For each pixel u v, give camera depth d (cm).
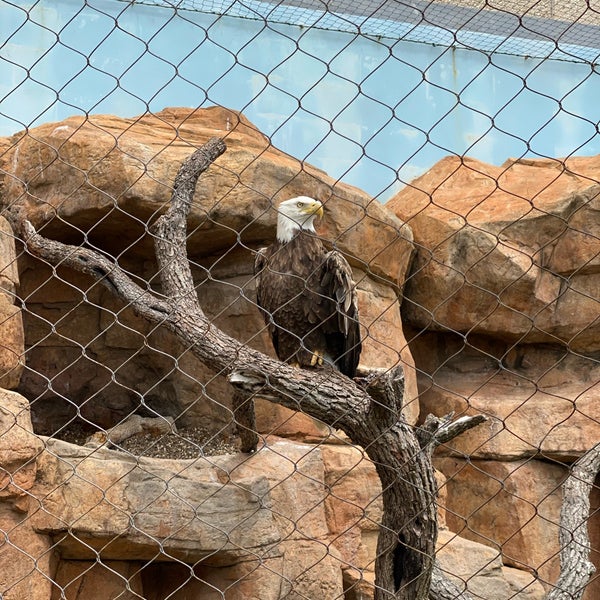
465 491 685
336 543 538
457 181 746
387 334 653
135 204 558
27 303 604
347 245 625
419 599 357
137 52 653
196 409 604
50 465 412
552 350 723
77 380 615
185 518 442
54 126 600
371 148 705
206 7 635
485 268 691
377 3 376
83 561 441
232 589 461
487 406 689
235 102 672
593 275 696
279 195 590
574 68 710
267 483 475
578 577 433
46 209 575
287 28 683
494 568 583
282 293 486
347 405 346
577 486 470
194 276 623
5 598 386
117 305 620
